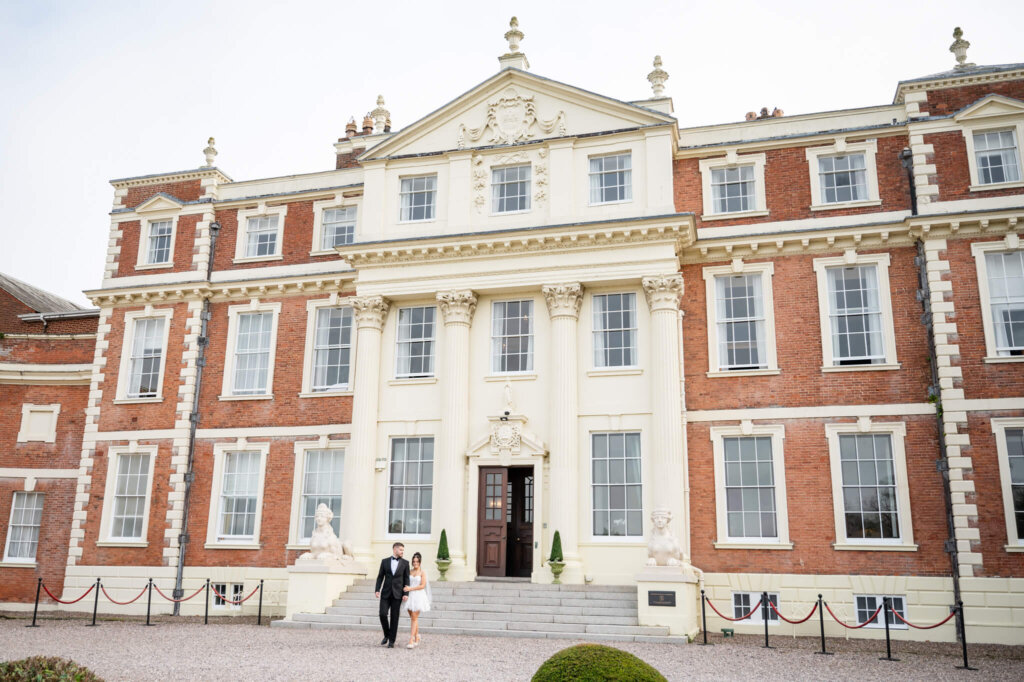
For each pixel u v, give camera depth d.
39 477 31.44
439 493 25.27
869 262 24.69
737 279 25.80
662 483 23.31
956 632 21.56
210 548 28.02
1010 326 23.14
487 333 26.34
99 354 30.88
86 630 21.38
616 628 20.14
